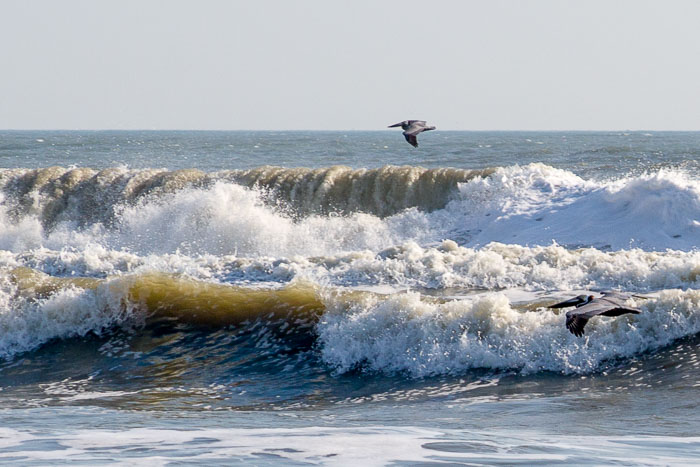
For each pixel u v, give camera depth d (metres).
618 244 75.56
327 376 45.41
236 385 45.06
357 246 91.62
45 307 55.22
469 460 25.98
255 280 60.44
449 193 97.81
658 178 81.12
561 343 43.69
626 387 39.16
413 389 42.22
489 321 45.50
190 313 53.91
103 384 46.81
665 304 44.88
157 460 26.19
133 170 107.75
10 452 27.95
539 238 80.56
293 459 26.36
